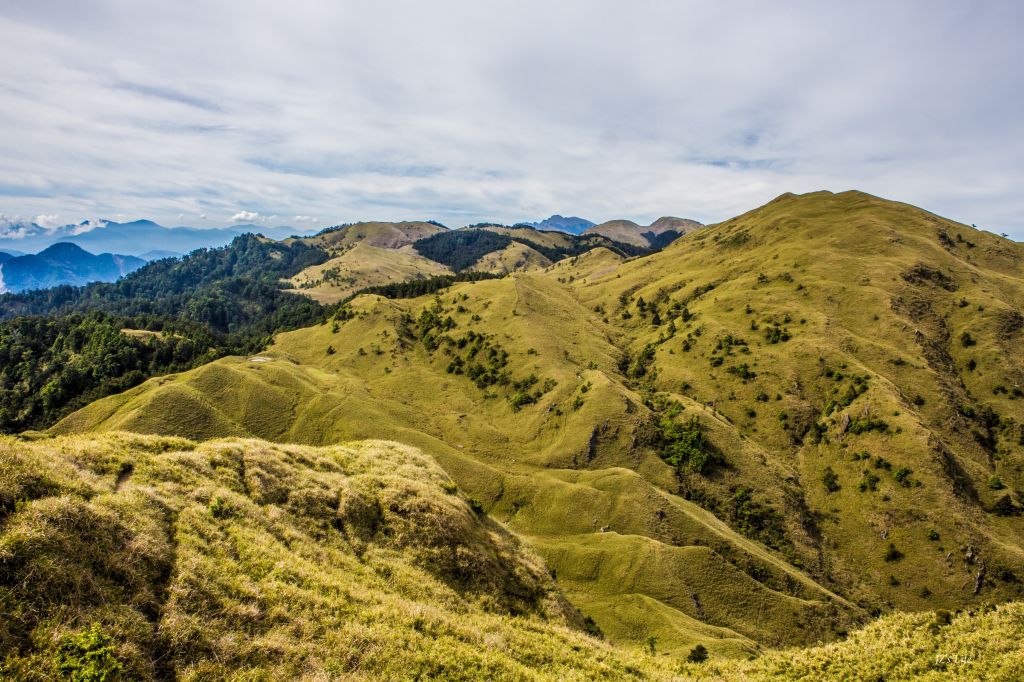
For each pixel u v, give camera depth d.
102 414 144.12
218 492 28.25
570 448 150.62
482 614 32.03
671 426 153.75
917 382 161.50
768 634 85.12
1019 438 147.25
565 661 27.92
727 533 116.38
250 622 19.80
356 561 30.53
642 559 93.81
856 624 92.81
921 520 121.19
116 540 19.48
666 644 71.44
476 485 126.31
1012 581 108.12
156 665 16.22
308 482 36.03
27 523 17.23
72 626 15.52
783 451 154.62
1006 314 186.00
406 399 184.50
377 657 20.86
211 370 151.75
